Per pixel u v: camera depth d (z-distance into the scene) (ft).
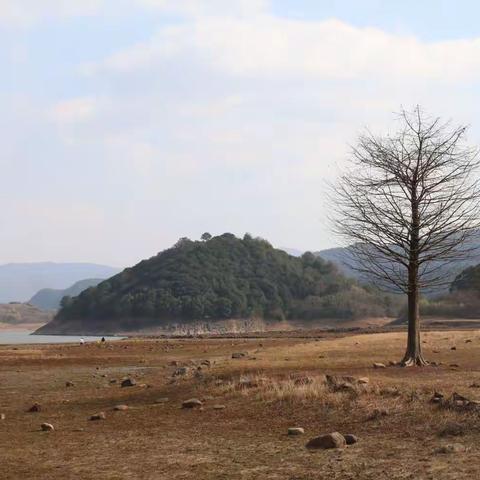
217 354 127.54
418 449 32.37
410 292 79.05
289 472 30.17
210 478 30.09
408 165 80.59
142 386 69.77
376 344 114.93
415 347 76.84
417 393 44.37
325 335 247.29
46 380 84.23
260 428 41.47
